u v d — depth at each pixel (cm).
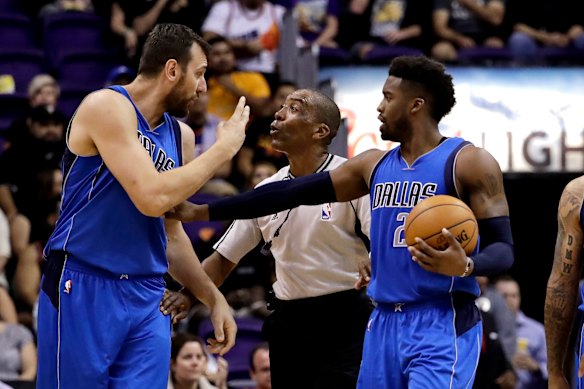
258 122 1744
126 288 782
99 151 761
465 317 768
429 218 721
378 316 789
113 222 775
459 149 771
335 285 925
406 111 784
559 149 1823
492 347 1438
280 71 1908
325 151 941
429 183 766
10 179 1616
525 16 2153
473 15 2145
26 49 2173
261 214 812
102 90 774
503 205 755
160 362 797
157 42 787
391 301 775
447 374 746
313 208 918
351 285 928
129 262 779
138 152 755
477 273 720
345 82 1789
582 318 805
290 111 928
